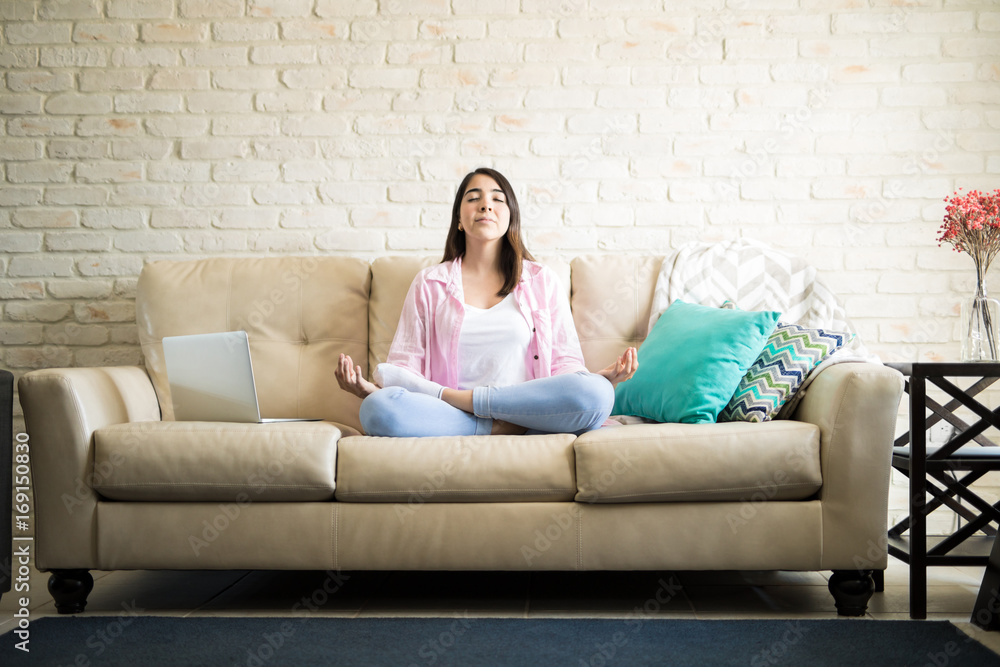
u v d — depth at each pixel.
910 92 2.70
